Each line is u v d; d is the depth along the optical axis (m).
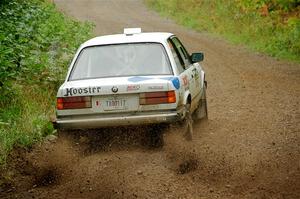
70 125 13.12
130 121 12.98
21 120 15.56
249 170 12.05
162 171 12.11
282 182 11.16
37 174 12.40
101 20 55.56
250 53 36.66
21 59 20.23
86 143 13.95
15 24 26.06
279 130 15.67
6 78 17.59
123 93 12.94
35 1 36.31
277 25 42.75
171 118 12.91
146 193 10.79
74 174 12.27
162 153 13.41
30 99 17.77
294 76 27.14
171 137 13.56
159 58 14.01
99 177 11.91
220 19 52.12
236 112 18.69
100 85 13.02
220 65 31.59
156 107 12.94
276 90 22.95
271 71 29.06
